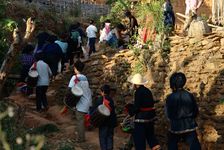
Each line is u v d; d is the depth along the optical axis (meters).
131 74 11.07
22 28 18.52
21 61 12.94
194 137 7.75
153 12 11.81
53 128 10.11
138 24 14.21
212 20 12.68
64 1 22.89
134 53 11.23
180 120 7.76
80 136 9.61
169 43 10.72
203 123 8.97
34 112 11.44
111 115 8.85
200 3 12.77
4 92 11.60
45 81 11.55
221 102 8.88
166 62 10.45
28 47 12.91
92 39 16.19
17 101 12.09
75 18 22.20
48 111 11.90
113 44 14.62
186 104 7.75
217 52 9.63
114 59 11.73
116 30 14.69
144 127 8.34
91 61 12.36
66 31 20.73
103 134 8.78
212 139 8.76
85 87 9.62
